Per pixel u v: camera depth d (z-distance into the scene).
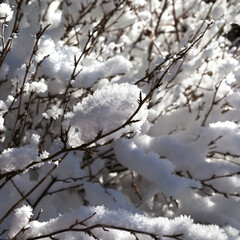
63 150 1.21
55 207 2.21
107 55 2.74
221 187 2.43
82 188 2.36
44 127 2.40
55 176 2.21
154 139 2.61
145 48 3.32
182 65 2.47
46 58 1.95
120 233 1.49
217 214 2.42
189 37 2.98
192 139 2.63
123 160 2.42
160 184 2.29
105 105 1.10
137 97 1.10
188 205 2.49
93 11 2.82
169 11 3.90
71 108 2.46
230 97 2.66
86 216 1.49
